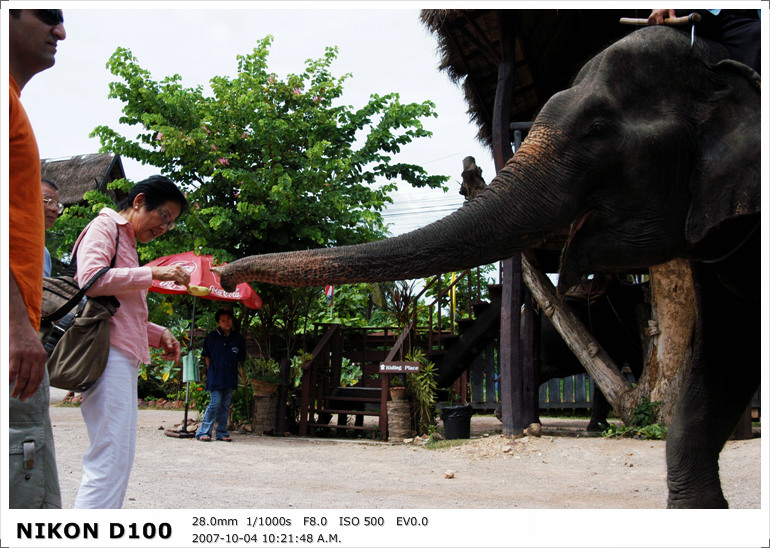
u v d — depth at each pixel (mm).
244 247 11305
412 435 10266
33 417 2484
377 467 7754
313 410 11172
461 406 9984
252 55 11438
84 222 11070
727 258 3129
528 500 5699
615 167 3031
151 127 10391
